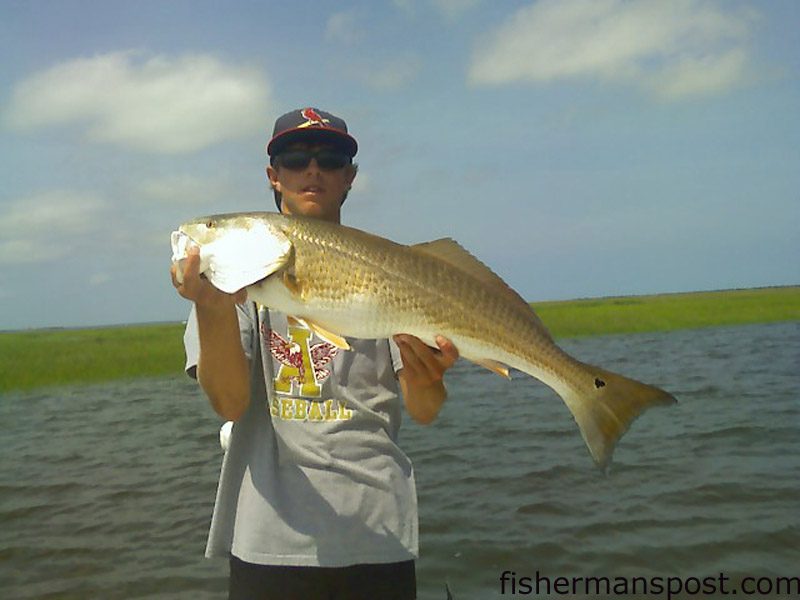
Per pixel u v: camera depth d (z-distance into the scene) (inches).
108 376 374.3
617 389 53.4
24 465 181.2
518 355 55.9
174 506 141.0
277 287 53.4
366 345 57.6
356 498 53.6
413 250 55.7
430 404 58.8
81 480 164.1
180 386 336.8
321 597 52.7
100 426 237.5
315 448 54.3
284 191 62.5
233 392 53.8
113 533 125.4
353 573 53.3
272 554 52.4
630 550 105.7
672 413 212.2
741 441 173.3
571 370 54.9
